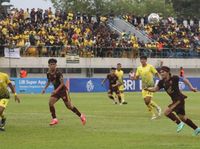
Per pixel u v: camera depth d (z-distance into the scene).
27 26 121.88
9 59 113.06
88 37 124.81
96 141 28.27
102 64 121.50
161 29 140.88
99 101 71.12
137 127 36.16
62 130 33.75
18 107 56.91
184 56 129.75
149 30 139.12
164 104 65.62
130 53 123.94
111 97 66.94
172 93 30.64
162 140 28.83
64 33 123.31
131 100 75.19
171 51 128.25
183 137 30.22
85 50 120.44
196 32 145.25
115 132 32.78
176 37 138.00
